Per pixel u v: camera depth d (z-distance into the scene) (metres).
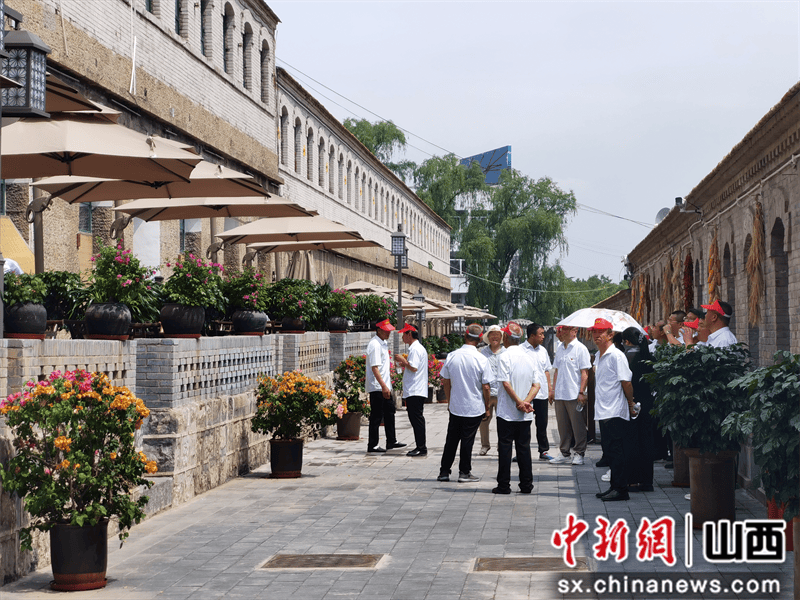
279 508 11.09
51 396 7.48
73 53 17.08
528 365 12.14
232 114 27.05
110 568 8.18
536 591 7.22
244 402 14.08
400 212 62.12
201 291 11.91
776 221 15.58
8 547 7.75
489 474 14.08
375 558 8.44
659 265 33.78
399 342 31.53
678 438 9.39
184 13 23.48
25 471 7.41
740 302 18.77
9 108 8.76
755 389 7.99
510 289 73.50
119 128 10.41
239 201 16.72
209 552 8.76
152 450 11.24
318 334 20.12
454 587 7.36
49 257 16.44
